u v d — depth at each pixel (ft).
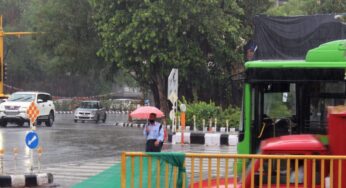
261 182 23.68
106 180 28.91
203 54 127.85
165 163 24.41
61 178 50.24
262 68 34.76
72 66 152.05
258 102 34.99
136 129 125.90
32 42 176.24
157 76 129.90
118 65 124.06
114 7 124.06
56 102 248.52
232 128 102.47
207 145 81.15
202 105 107.14
